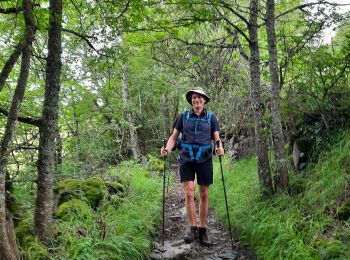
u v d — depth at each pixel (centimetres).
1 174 277
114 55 559
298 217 420
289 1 691
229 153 1095
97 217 455
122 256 378
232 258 438
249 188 617
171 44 754
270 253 388
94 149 1036
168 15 597
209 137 495
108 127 1191
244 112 980
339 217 375
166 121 2086
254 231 447
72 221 422
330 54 554
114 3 504
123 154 1659
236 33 584
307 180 494
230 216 550
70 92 991
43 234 371
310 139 559
